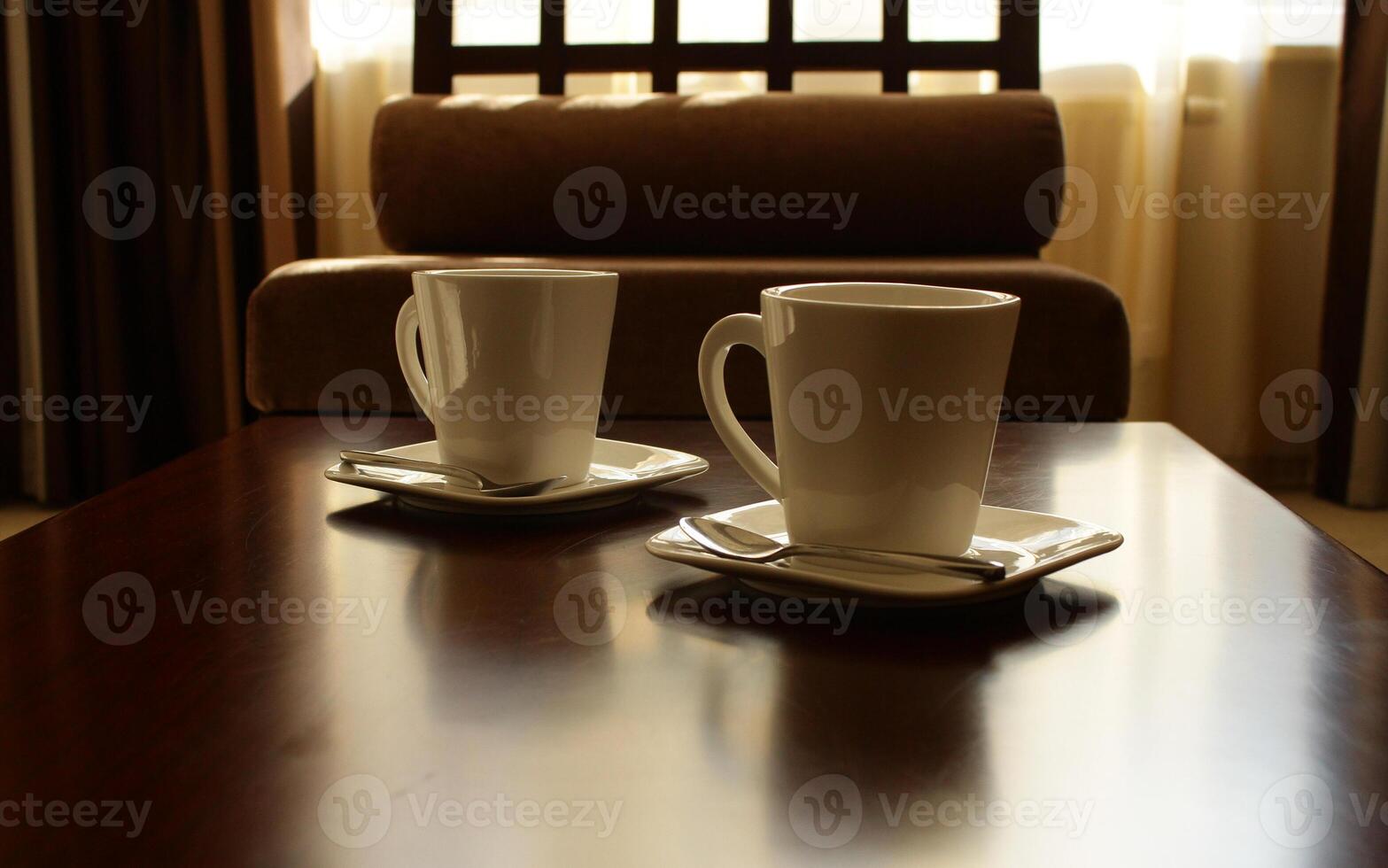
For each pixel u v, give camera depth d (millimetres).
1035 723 327
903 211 1851
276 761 300
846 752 308
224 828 264
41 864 248
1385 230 2201
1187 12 2311
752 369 1413
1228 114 2326
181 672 361
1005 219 1852
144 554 491
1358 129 2207
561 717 329
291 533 527
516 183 1865
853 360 426
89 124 2170
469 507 555
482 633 398
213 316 2281
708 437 784
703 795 283
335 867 249
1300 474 2438
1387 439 2266
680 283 1419
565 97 1921
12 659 370
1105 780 292
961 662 374
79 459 2299
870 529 441
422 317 570
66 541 509
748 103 1878
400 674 361
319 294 1410
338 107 2381
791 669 368
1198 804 280
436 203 1878
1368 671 366
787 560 444
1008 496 614
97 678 355
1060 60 2346
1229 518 568
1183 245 2393
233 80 2248
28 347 2285
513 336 549
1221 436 2414
